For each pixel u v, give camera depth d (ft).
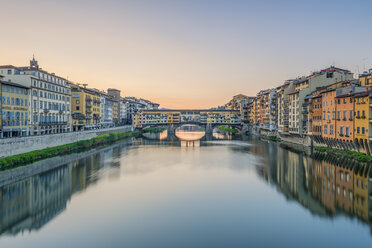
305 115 298.15
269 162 222.69
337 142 235.20
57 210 118.83
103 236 97.25
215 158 246.68
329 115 246.68
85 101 391.24
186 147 332.60
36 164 199.93
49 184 156.35
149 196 137.59
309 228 101.86
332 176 167.12
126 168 201.77
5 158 184.03
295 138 329.72
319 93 269.64
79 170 192.95
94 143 333.42
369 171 172.65
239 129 608.19
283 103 364.58
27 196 136.05
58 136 269.03
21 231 100.37
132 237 96.58
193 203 127.95
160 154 272.92
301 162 215.10
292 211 117.29
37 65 316.60
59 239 95.40
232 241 93.71
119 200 131.64
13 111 236.63
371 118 191.62
